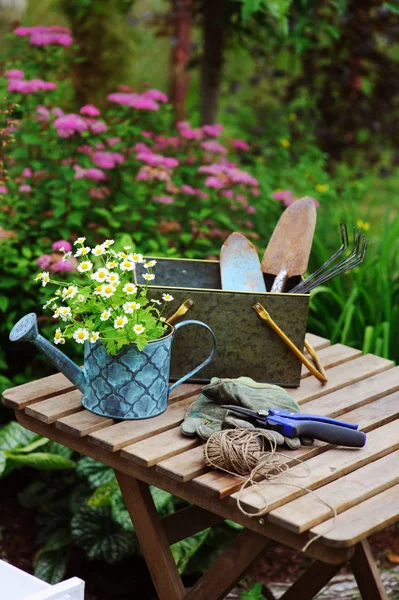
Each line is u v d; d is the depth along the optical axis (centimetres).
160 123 421
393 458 218
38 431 240
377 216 685
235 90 621
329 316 385
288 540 191
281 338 243
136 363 221
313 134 546
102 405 226
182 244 398
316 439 222
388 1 500
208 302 239
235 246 268
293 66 575
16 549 331
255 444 204
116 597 311
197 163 421
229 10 447
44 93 396
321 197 464
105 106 546
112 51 555
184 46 640
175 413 232
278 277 263
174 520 259
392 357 380
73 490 341
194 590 225
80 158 371
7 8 584
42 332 368
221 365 246
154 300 233
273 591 310
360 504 197
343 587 308
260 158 495
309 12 438
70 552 325
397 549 337
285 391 232
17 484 369
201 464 206
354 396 251
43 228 377
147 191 391
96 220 386
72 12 557
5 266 359
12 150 390
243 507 192
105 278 217
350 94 551
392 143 593
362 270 384
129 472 221
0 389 359
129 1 498
